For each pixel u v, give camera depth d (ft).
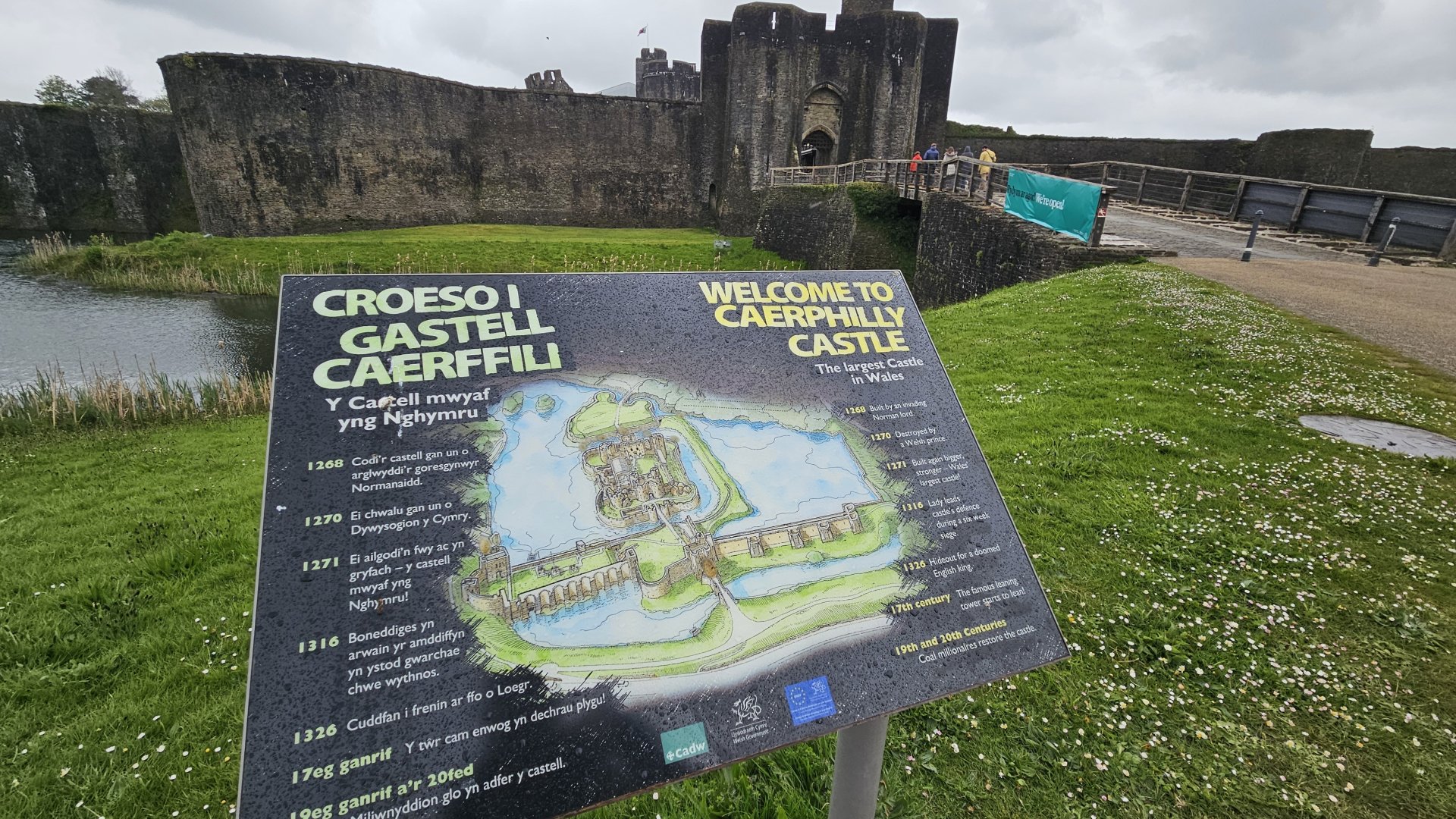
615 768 5.66
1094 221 40.65
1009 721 11.44
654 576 6.66
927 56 126.31
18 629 14.48
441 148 124.16
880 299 9.61
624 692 5.97
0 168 117.39
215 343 61.93
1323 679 12.02
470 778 5.36
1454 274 39.06
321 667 5.44
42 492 24.26
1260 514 16.94
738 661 6.39
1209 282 35.50
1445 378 24.31
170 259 89.92
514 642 5.96
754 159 121.29
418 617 5.84
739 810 9.56
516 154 131.54
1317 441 20.33
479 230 117.91
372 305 7.14
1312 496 17.63
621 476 7.12
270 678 5.31
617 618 6.34
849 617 6.95
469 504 6.48
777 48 117.29
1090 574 15.14
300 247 94.12
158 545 18.81
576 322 7.93
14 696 12.55
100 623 14.88
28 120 116.78
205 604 15.75
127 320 68.59
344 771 5.16
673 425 7.66
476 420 6.95
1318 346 26.89
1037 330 31.68
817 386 8.58
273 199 106.52
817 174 109.60
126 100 199.00
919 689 6.77
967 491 8.30
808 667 6.54
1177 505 17.49
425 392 6.91
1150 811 9.88
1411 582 14.42
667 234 126.62
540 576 6.33
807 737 6.19
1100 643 13.08
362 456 6.39
